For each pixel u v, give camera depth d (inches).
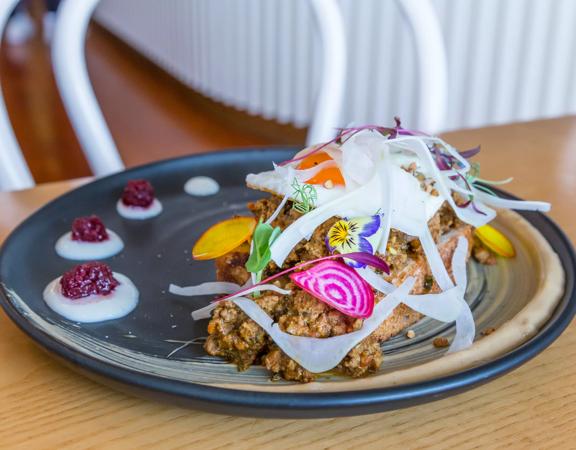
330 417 13.7
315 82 64.2
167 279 18.6
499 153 26.5
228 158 23.6
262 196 22.5
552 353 16.2
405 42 55.9
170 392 13.7
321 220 16.1
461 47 52.4
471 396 15.1
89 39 122.0
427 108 32.6
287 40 65.5
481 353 15.1
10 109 76.7
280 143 68.0
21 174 26.8
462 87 53.7
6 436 14.1
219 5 73.1
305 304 15.5
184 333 16.6
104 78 92.3
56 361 15.8
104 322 16.8
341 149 16.8
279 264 15.9
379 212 16.2
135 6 103.6
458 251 18.0
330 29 31.2
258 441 14.2
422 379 14.6
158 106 79.7
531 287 17.8
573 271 17.5
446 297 16.4
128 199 21.3
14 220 21.5
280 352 15.2
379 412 13.8
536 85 50.0
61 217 20.7
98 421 14.5
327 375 15.2
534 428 14.4
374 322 15.5
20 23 123.4
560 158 26.3
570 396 15.1
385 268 15.7
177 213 21.5
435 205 17.3
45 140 66.6
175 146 65.5
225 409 13.7
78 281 17.1
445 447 14.1
